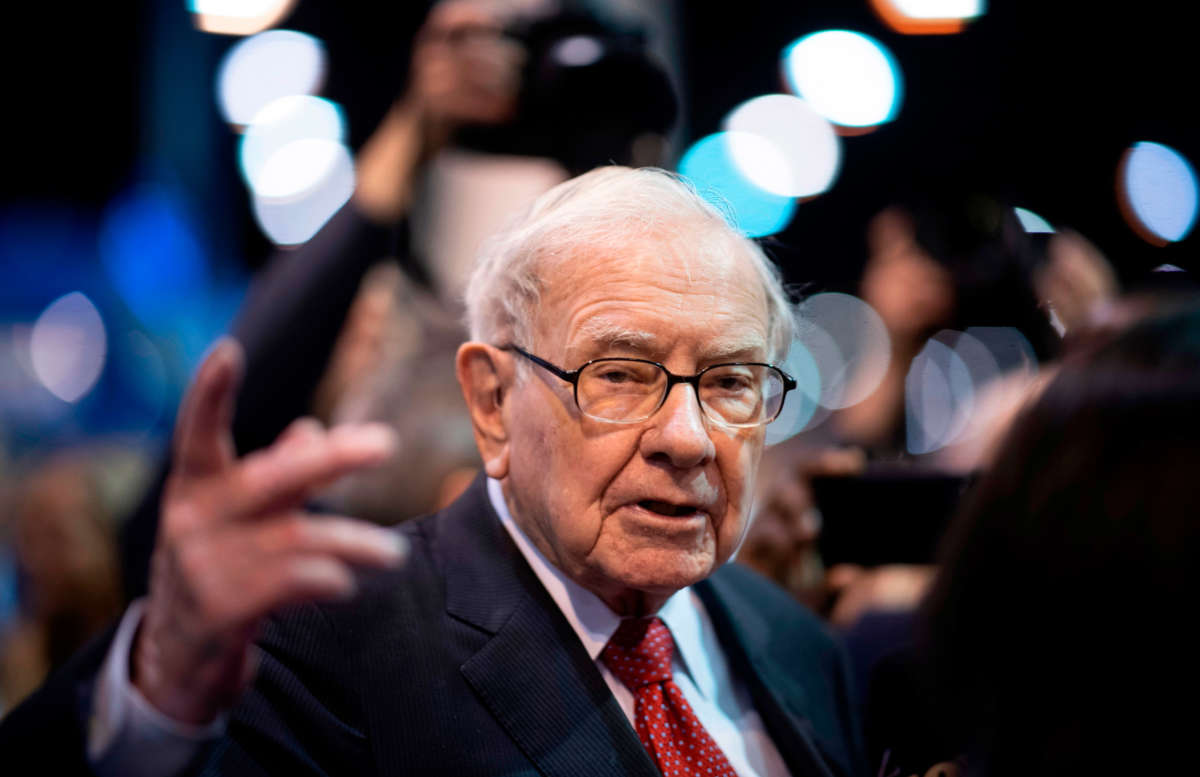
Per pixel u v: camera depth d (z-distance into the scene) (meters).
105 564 2.38
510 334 1.21
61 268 7.21
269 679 1.08
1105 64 5.06
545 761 1.10
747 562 1.75
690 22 5.39
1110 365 0.81
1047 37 4.98
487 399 1.25
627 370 1.13
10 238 7.15
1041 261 1.98
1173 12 4.71
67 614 2.33
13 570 2.47
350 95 5.39
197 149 6.45
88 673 0.86
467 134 1.61
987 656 0.82
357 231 1.62
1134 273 4.76
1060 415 0.82
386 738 1.09
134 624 0.85
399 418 1.85
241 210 6.61
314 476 0.75
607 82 1.55
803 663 1.42
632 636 1.23
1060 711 0.77
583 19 1.61
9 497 3.29
